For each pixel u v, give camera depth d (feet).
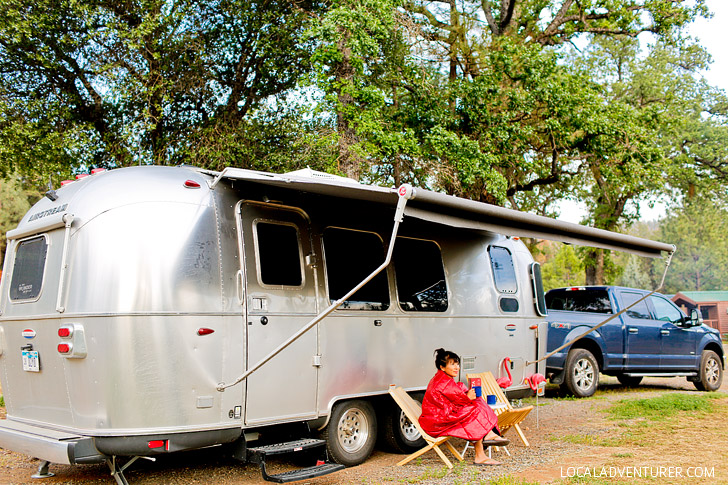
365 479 19.99
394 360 23.18
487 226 20.57
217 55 48.93
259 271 19.52
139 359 16.98
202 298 17.97
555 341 37.04
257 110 50.06
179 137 47.65
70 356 17.56
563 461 21.89
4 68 44.32
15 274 20.74
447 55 56.54
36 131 42.70
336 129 45.83
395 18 45.91
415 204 17.85
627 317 39.50
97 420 17.08
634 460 21.72
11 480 20.38
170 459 23.26
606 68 93.81
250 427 18.63
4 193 114.42
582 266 105.29
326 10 48.78
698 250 220.43
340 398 21.15
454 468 21.25
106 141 46.11
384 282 23.41
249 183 19.90
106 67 42.14
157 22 43.50
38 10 41.98
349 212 22.79
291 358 19.84
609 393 40.70
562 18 66.08
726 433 26.53
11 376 20.61
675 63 95.86
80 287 17.62
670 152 92.99
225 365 18.17
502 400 25.00
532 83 52.54
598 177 80.59
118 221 17.75
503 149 53.26
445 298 25.70
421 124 51.65
